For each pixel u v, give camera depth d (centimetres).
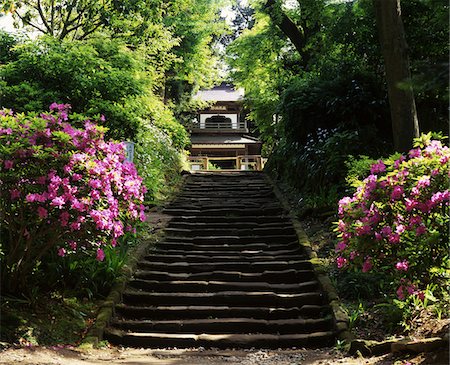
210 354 591
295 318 682
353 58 1199
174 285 775
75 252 647
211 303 731
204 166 2553
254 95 1914
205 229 1025
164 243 937
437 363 436
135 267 823
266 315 688
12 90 948
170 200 1257
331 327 641
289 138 1331
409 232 548
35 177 564
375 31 1125
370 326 602
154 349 618
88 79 1021
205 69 2342
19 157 559
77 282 691
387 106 1093
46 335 576
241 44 1811
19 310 594
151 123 1617
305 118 1197
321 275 762
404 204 560
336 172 1023
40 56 1004
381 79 1130
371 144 1052
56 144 587
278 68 1802
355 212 582
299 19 1684
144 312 695
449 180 534
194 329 660
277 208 1140
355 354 528
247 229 1012
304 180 1190
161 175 1410
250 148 3238
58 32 1427
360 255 584
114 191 620
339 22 1181
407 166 559
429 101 1071
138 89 1077
